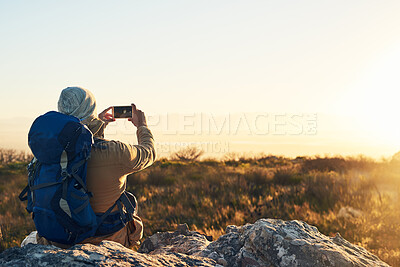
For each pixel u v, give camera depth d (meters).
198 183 14.56
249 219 9.43
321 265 2.29
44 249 1.96
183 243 3.39
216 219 9.47
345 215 9.07
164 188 14.43
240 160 27.86
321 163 20.12
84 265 1.83
